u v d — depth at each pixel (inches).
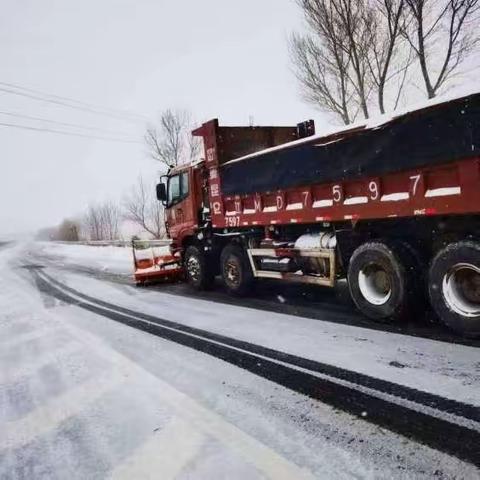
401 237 204.5
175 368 171.3
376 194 199.9
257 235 298.8
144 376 165.5
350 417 120.2
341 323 215.0
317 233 250.8
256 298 305.1
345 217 217.0
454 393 127.3
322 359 166.6
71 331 251.4
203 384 152.3
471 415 114.3
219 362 173.6
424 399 125.6
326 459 101.5
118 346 210.1
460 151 162.1
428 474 92.6
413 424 113.1
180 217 380.8
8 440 126.3
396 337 184.1
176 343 206.4
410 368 148.9
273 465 100.7
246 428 119.0
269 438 112.8
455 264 171.9
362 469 96.5
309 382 146.3
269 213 267.7
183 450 110.5
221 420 124.6
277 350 182.5
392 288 199.3
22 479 106.4
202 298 328.8
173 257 426.3
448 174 171.2
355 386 139.3
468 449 100.1
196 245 371.9
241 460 103.7
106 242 1219.9
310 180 232.2
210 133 317.1
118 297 366.6
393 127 185.6
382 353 166.2
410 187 185.2
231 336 210.4
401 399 127.2
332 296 283.3
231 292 325.1
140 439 118.2
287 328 215.5
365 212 206.1
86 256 973.2
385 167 191.8
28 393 160.2
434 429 109.7
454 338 176.1
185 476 99.6
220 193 310.5
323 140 221.0
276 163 254.4
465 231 178.2
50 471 108.3
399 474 93.5
